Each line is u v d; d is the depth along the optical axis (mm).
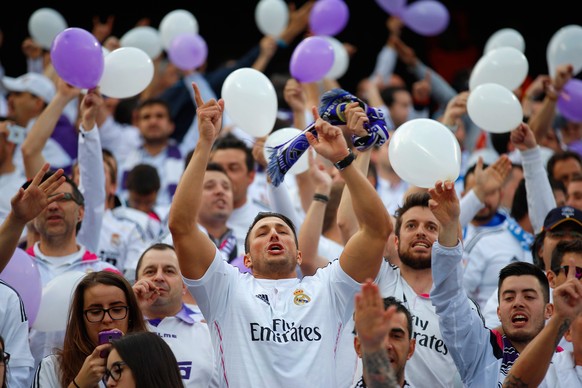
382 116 8672
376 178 13086
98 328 8547
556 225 10258
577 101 13047
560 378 8922
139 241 12125
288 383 7988
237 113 10586
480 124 10984
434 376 8922
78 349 8523
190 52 14867
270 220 8805
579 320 8875
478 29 21547
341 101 8641
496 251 11820
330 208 11688
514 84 12188
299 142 8648
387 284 9461
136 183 13047
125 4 21047
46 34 16141
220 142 12516
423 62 21578
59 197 9266
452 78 21438
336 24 16016
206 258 8258
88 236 10922
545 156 14930
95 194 10820
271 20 16797
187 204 8188
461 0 21531
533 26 21406
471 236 12414
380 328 6914
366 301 6965
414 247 9352
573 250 9539
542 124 12781
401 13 17797
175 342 9367
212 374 9281
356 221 9562
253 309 8258
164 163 15180
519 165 13438
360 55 21625
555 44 13625
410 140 8445
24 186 9852
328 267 8703
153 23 21219
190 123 16438
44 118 10891
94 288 8625
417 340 9055
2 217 12352
